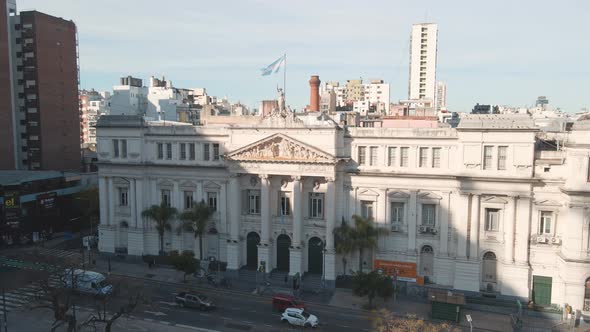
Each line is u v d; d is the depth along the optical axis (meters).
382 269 61.88
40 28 103.56
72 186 94.44
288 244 67.94
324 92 151.38
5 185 81.00
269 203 66.81
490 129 57.00
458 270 59.69
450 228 60.62
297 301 56.50
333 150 62.28
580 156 52.50
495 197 57.97
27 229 84.62
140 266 72.81
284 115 64.62
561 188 54.22
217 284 64.88
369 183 63.38
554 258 56.41
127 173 74.00
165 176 72.69
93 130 179.00
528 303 56.88
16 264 64.94
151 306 56.56
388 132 62.12
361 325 52.41
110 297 54.91
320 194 65.88
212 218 70.94
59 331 50.34
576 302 53.00
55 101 107.62
